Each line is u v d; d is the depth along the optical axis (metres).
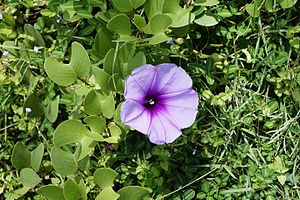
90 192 0.57
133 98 0.51
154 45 0.56
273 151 0.58
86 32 0.57
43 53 0.57
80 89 0.54
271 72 0.58
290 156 0.58
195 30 0.58
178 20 0.54
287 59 0.58
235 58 0.58
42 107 0.57
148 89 0.51
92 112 0.53
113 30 0.53
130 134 0.58
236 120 0.58
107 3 0.57
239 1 0.58
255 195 0.58
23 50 0.58
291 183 0.58
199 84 0.58
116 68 0.53
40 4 0.58
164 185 0.58
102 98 0.53
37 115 0.58
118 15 0.52
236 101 0.58
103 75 0.53
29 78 0.58
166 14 0.53
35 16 0.60
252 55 0.58
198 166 0.58
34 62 0.57
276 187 0.58
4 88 0.58
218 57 0.58
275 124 0.58
